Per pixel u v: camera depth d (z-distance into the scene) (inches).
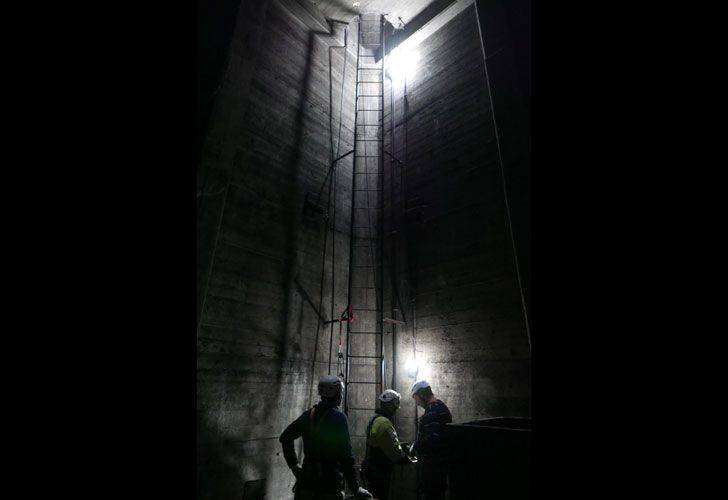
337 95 332.5
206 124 221.9
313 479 134.2
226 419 212.1
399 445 176.7
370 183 331.9
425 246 288.2
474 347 244.4
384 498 171.5
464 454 149.6
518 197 230.7
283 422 239.9
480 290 249.9
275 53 287.1
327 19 337.7
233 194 238.5
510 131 243.4
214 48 240.4
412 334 279.7
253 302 237.8
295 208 276.7
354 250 311.7
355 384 283.0
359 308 299.9
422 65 335.0
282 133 278.7
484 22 278.7
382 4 334.3
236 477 211.5
